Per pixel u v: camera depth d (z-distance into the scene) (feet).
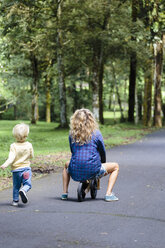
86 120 21.75
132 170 35.24
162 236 15.85
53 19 96.12
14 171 20.70
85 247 14.32
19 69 127.75
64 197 22.82
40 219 18.17
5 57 94.73
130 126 117.50
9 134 89.51
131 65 128.57
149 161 41.52
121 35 90.94
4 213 19.42
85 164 21.48
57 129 102.37
